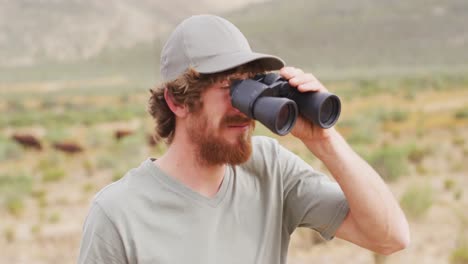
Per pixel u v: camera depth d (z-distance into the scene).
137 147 24.80
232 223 2.21
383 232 2.36
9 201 15.37
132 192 2.11
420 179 15.38
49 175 20.20
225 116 2.09
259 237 2.27
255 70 2.18
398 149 17.92
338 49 156.50
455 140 22.48
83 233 2.11
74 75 154.12
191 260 2.10
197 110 2.10
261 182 2.35
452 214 11.14
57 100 71.06
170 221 2.11
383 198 2.34
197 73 2.06
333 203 2.43
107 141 31.22
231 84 2.09
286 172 2.46
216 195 2.20
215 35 2.11
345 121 29.77
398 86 56.81
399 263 8.52
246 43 2.19
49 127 41.59
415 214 10.88
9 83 128.38
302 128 2.26
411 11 185.12
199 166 2.16
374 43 157.50
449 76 64.62
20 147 28.94
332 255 9.08
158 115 2.28
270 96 2.07
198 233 2.12
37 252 10.88
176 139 2.20
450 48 142.50
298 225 2.53
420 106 38.41
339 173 2.31
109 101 68.50
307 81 2.12
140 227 2.07
